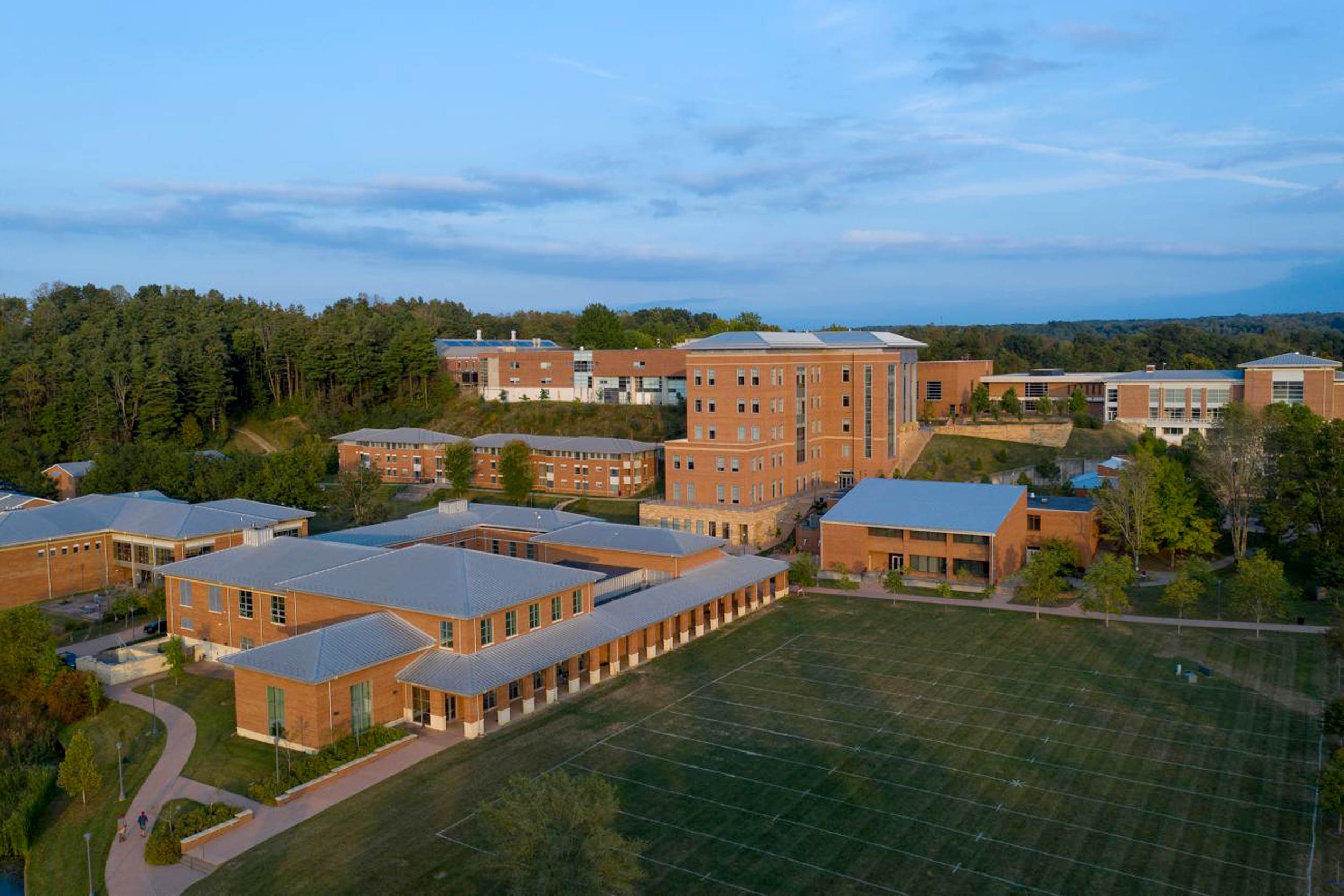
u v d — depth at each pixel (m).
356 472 113.75
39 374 147.25
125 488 112.00
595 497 127.31
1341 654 56.75
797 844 38.94
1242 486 92.12
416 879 36.53
